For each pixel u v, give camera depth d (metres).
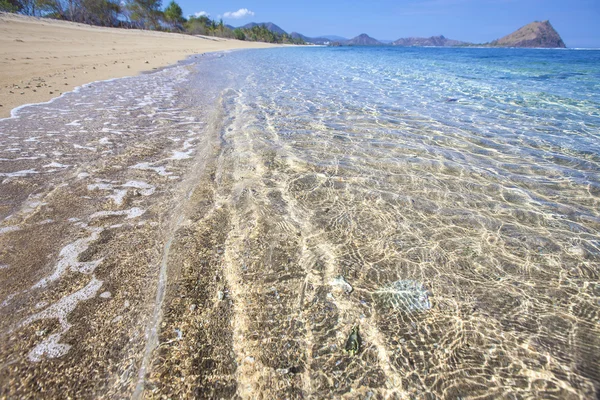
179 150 4.82
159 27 57.06
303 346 1.90
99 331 1.93
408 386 1.69
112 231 2.87
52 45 17.42
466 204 3.51
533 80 13.61
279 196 3.58
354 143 5.26
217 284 2.34
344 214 3.26
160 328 1.97
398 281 2.40
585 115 7.39
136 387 1.65
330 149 4.97
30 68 10.88
